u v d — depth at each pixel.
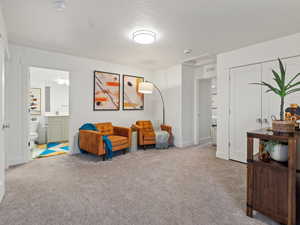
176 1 1.97
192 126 5.16
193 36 2.92
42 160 3.62
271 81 3.05
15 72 3.36
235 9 2.12
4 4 2.00
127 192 2.25
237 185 2.46
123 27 2.61
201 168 3.15
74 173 2.89
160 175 2.82
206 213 1.80
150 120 5.59
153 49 3.60
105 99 4.57
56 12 2.20
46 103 6.14
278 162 1.66
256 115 3.25
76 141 4.14
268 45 3.08
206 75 4.89
